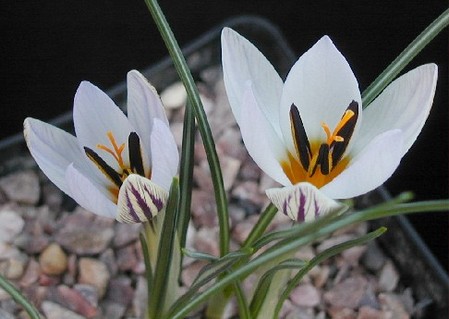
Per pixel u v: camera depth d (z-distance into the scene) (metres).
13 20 0.38
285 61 0.36
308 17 0.39
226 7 0.39
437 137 0.36
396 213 0.22
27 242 0.33
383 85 0.25
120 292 0.33
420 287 0.33
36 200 0.34
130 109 0.24
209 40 0.37
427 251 0.32
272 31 0.36
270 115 0.24
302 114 0.24
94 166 0.25
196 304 0.24
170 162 0.23
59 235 0.33
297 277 0.25
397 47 0.38
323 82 0.23
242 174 0.36
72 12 0.38
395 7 0.38
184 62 0.25
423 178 0.36
